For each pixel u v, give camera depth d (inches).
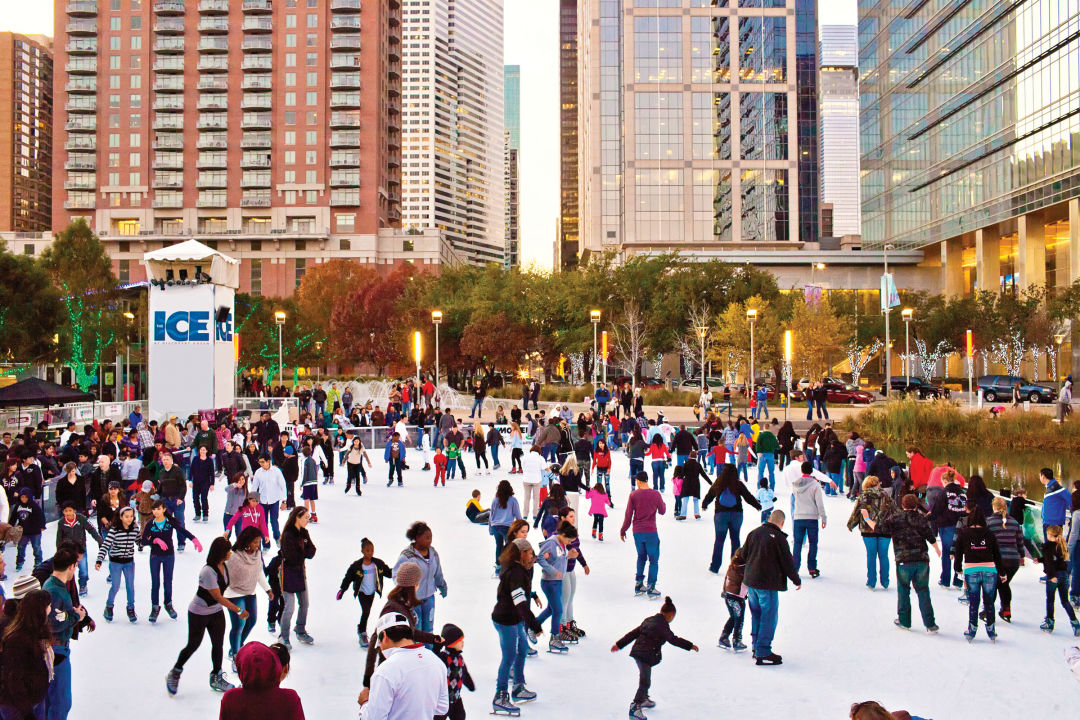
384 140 4549.7
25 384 1085.8
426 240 4365.2
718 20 4276.6
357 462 778.8
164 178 4212.6
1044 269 2598.4
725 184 4222.4
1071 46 2317.9
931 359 2527.1
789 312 2112.5
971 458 1106.1
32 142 6373.0
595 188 4343.0
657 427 1077.1
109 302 2033.7
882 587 444.5
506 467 995.3
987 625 356.8
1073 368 2180.1
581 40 5629.9
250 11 4227.4
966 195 2940.5
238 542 314.2
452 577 457.4
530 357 2608.3
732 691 298.0
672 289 2194.9
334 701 284.0
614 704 285.9
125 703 284.7
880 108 3649.1
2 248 1444.4
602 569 482.9
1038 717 275.3
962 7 2913.4
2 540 359.6
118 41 4217.5
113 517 404.5
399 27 4768.7
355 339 2918.3
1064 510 450.0
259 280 4288.9
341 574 470.9
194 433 959.0
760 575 325.7
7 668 202.7
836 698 291.4
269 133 4249.5
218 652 295.7
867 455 732.7
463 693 296.8
